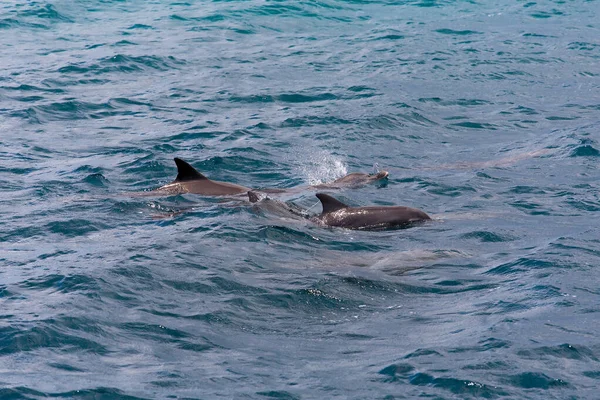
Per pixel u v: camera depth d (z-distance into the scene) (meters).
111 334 28.42
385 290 33.56
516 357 26.16
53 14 120.94
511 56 102.38
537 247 38.84
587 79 90.62
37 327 28.28
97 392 23.89
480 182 53.25
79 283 32.91
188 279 34.25
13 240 40.50
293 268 36.19
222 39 109.25
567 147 61.94
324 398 23.86
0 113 70.31
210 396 23.89
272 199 47.50
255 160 58.38
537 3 147.12
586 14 136.50
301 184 53.53
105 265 35.44
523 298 31.81
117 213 45.09
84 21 119.31
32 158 57.88
